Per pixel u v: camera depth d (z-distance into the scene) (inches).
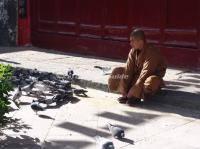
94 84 382.3
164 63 343.6
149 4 464.8
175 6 444.8
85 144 265.6
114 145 262.7
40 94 358.6
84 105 339.3
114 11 495.5
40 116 313.9
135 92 331.9
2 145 263.6
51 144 265.6
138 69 343.3
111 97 360.5
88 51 523.5
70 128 291.3
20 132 283.7
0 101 263.6
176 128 291.1
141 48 336.8
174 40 449.4
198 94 345.1
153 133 282.2
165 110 327.9
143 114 318.7
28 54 523.2
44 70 427.8
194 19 433.4
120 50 494.9
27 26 581.9
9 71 278.1
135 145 263.4
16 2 574.2
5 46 580.7
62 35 547.8
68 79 394.6
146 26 469.4
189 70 435.8
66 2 538.9
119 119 308.5
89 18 518.0
